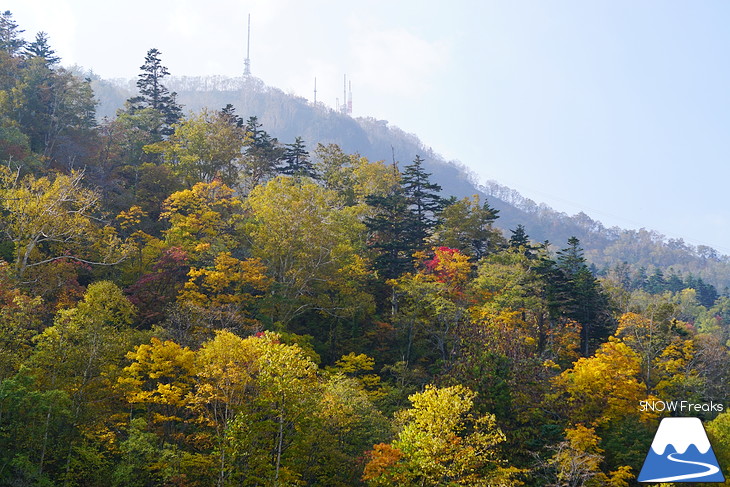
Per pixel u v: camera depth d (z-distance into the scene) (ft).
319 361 170.60
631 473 132.67
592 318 206.69
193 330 151.64
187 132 263.70
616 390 146.51
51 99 264.11
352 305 191.72
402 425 127.44
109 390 119.85
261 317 174.09
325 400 122.42
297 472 117.39
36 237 157.69
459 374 147.02
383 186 306.96
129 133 272.72
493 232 287.28
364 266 211.61
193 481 116.98
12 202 157.69
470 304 199.21
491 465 120.06
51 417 109.19
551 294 206.39
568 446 125.18
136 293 169.68
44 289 152.87
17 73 269.23
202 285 176.04
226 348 118.73
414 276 205.46
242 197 264.31
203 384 119.75
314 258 194.80
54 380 114.01
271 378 112.98
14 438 105.09
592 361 150.92
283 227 191.52
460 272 208.23
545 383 152.46
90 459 110.42
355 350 188.44
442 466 106.63
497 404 138.82
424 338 194.70
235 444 108.58
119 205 225.35
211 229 199.41
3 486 100.58
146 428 126.11
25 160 203.51
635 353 171.42
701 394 170.09
